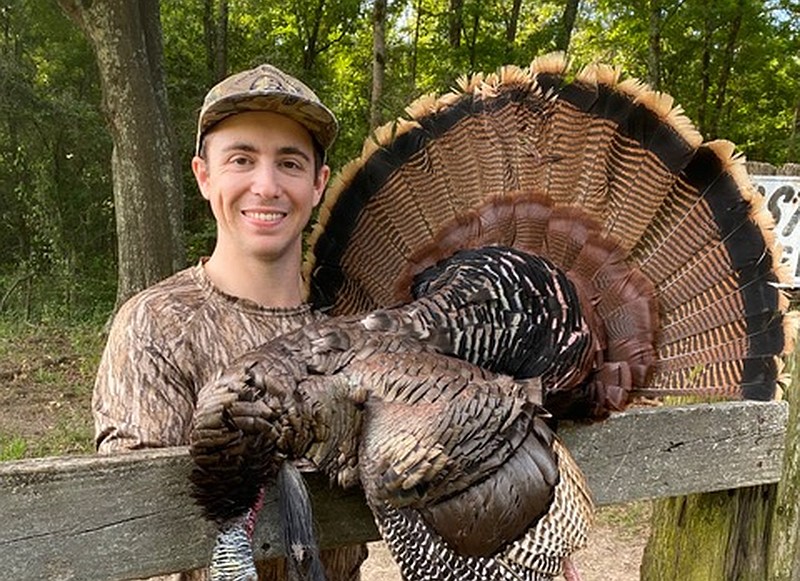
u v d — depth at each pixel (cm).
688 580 158
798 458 137
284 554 106
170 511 98
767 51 995
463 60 953
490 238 139
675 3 924
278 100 111
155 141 586
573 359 126
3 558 89
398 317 113
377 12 799
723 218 134
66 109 853
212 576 97
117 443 105
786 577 140
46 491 91
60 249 788
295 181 116
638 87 135
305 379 101
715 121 1061
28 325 675
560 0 1115
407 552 99
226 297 114
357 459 104
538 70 137
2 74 831
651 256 138
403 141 140
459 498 100
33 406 462
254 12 1184
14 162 869
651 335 138
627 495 129
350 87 1227
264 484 99
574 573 114
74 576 93
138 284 595
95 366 545
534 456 105
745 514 148
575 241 139
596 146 137
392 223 140
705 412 133
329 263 137
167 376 107
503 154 139
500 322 118
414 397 102
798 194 158
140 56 574
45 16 823
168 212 594
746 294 133
